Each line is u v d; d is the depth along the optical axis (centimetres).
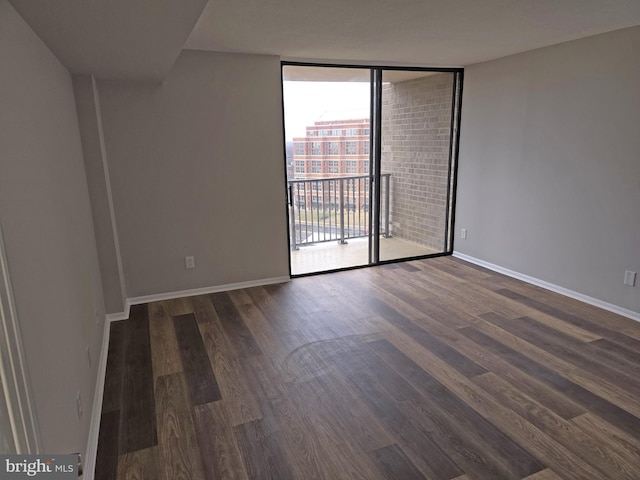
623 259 338
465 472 188
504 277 443
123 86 348
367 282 436
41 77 197
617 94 325
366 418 225
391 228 532
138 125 358
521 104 405
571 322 333
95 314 279
